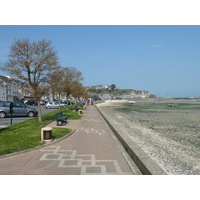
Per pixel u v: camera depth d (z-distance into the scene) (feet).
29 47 42.27
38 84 45.32
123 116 80.53
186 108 151.84
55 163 19.67
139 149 21.61
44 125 42.70
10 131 34.99
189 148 29.04
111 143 29.17
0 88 236.63
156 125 54.65
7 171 17.44
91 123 52.19
